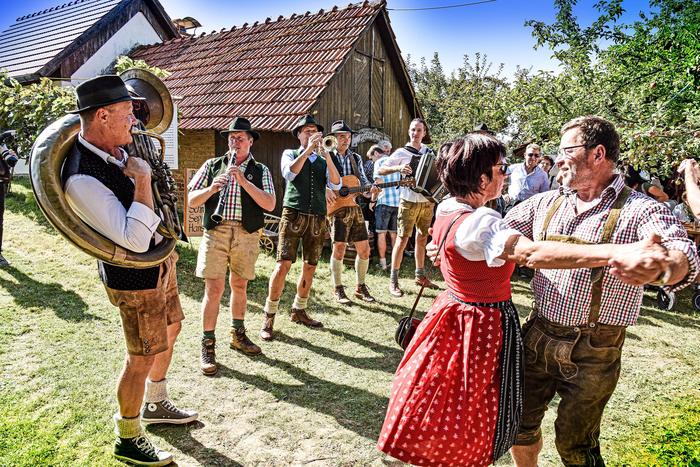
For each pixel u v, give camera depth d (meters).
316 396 3.70
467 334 2.01
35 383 3.57
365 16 11.23
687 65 6.66
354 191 5.61
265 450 3.04
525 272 7.73
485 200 2.16
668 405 3.77
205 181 4.16
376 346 4.64
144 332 2.60
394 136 12.69
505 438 2.04
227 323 4.96
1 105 7.87
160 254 2.55
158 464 2.77
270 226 8.69
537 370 2.36
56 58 12.41
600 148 2.14
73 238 2.24
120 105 2.34
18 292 5.19
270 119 9.16
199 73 12.02
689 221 6.54
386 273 7.14
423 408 1.97
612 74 8.37
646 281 1.52
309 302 5.75
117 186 2.38
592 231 2.15
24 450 2.82
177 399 3.55
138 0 14.16
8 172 6.04
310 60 10.55
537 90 9.05
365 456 3.03
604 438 3.29
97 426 3.12
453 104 17.12
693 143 4.36
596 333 2.16
